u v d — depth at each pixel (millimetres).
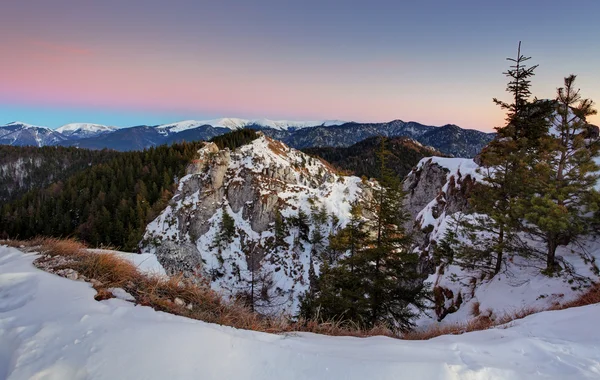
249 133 127125
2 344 3311
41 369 2881
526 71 15242
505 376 3734
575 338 5562
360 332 6629
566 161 12656
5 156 163875
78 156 181250
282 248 72125
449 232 19766
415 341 5336
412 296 13602
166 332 3670
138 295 5254
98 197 77500
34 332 3445
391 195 13445
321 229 74750
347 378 3332
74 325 3639
